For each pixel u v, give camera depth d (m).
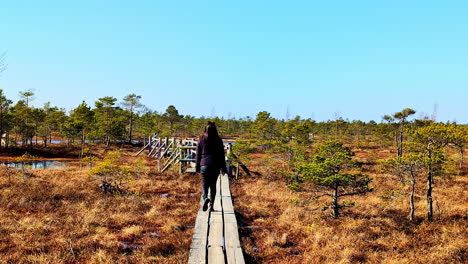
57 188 14.70
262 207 12.45
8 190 13.77
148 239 8.45
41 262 6.67
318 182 11.36
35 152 37.38
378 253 8.17
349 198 14.93
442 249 8.44
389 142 44.19
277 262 7.23
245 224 10.27
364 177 11.68
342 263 7.28
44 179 17.91
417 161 11.35
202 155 7.14
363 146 46.41
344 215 11.91
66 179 18.02
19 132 39.81
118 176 15.52
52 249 7.54
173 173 20.75
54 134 64.62
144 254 7.41
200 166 7.12
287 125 40.22
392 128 37.38
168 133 49.03
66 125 41.09
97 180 16.94
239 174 20.95
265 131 39.69
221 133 55.16
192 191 15.52
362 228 10.25
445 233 9.84
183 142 27.69
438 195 16.06
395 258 7.80
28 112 40.50
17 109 43.38
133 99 54.00
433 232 10.14
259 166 24.91
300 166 12.10
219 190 12.97
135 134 73.62
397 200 14.47
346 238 9.09
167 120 61.62
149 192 15.14
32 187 14.73
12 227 8.98
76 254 7.39
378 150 41.91
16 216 10.26
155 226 9.82
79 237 8.56
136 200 12.84
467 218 11.91
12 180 16.22
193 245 6.75
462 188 17.66
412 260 7.69
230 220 8.56
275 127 48.47
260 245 8.45
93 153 38.38
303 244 8.65
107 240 8.35
